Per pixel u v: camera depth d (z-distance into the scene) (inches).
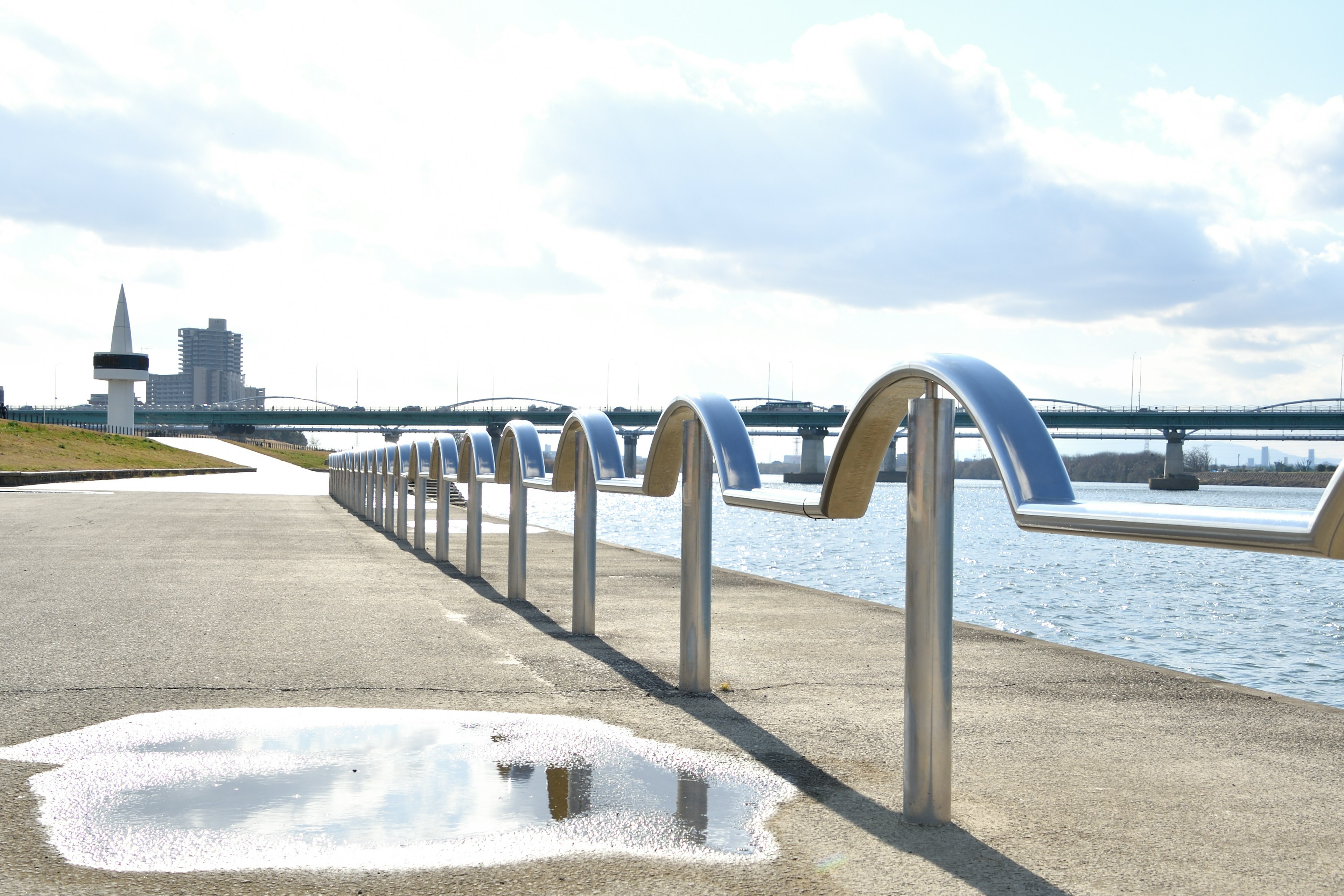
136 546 593.6
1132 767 185.9
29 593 392.8
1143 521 119.0
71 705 219.1
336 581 449.1
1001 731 211.9
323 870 131.9
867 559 1402.6
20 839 141.2
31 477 1621.6
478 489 477.1
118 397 4581.7
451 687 243.0
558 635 319.0
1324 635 732.0
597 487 301.1
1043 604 916.0
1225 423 3634.4
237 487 1770.4
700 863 136.5
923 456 153.6
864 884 130.5
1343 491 96.3
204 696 229.0
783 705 229.8
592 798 162.9
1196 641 700.0
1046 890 129.9
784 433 4106.8
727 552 1537.9
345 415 5374.0
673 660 280.8
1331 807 164.4
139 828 146.0
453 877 130.3
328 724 207.0
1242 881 133.6
